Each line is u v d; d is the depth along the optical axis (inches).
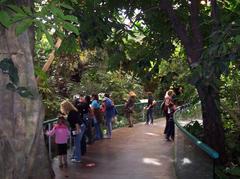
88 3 317.7
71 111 423.8
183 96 488.1
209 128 344.8
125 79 962.7
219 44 140.9
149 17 383.2
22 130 110.6
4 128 108.3
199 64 149.1
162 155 468.1
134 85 998.4
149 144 552.4
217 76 170.1
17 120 109.8
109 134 614.9
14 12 102.1
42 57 537.3
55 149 432.8
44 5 111.1
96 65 749.9
